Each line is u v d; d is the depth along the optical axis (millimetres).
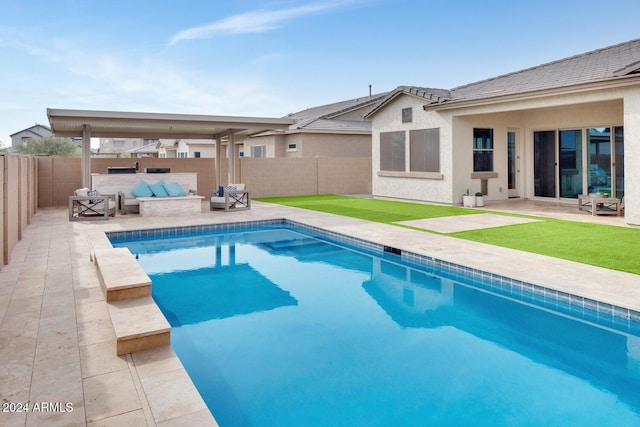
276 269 7559
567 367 3992
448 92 16016
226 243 9773
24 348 3754
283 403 3418
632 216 9625
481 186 14922
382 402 3424
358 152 24312
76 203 14016
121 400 2992
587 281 5547
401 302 5832
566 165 14609
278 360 4160
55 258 7137
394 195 16750
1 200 6383
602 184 13516
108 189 13375
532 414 3244
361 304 5770
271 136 24438
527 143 15680
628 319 4656
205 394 3557
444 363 4078
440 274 6945
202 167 17891
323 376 3842
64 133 15781
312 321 5172
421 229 9727
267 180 19156
